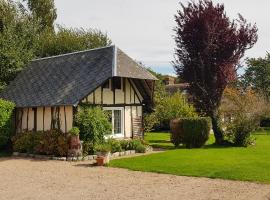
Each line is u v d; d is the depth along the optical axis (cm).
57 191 1128
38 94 2191
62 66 2353
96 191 1123
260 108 2364
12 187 1192
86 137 1902
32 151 1992
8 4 3262
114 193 1093
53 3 4256
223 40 2441
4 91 2531
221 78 2434
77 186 1195
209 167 1484
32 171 1488
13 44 2795
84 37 3816
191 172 1395
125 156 1912
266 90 5631
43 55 3528
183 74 2527
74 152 1816
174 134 2344
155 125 3672
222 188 1138
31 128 2181
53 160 1805
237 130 2330
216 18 2423
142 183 1230
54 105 1962
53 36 3706
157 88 3753
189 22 2453
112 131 2122
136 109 2331
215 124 2452
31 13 3825
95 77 2023
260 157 1766
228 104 2450
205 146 2344
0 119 2127
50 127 2059
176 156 1819
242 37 2448
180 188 1148
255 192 1082
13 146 2116
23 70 2661
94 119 1905
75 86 2036
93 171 1471
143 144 2172
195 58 2480
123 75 2033
